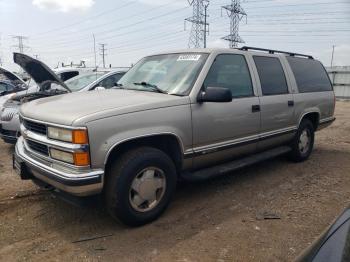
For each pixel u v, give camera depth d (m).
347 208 2.02
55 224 4.00
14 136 6.80
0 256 3.37
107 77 8.60
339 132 10.63
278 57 6.02
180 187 5.20
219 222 4.09
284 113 5.82
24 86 10.80
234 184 5.39
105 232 3.83
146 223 4.01
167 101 4.08
